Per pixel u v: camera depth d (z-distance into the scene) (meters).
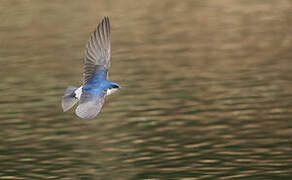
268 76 23.41
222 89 21.95
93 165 15.62
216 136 17.41
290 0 36.81
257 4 36.28
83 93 8.67
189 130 17.97
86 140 17.47
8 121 19.39
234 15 33.78
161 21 32.62
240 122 18.48
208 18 33.22
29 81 23.86
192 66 25.25
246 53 27.03
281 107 19.69
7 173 15.30
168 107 20.09
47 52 27.86
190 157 15.96
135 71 24.69
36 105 20.94
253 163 15.42
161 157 16.03
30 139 17.72
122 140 17.41
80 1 36.91
